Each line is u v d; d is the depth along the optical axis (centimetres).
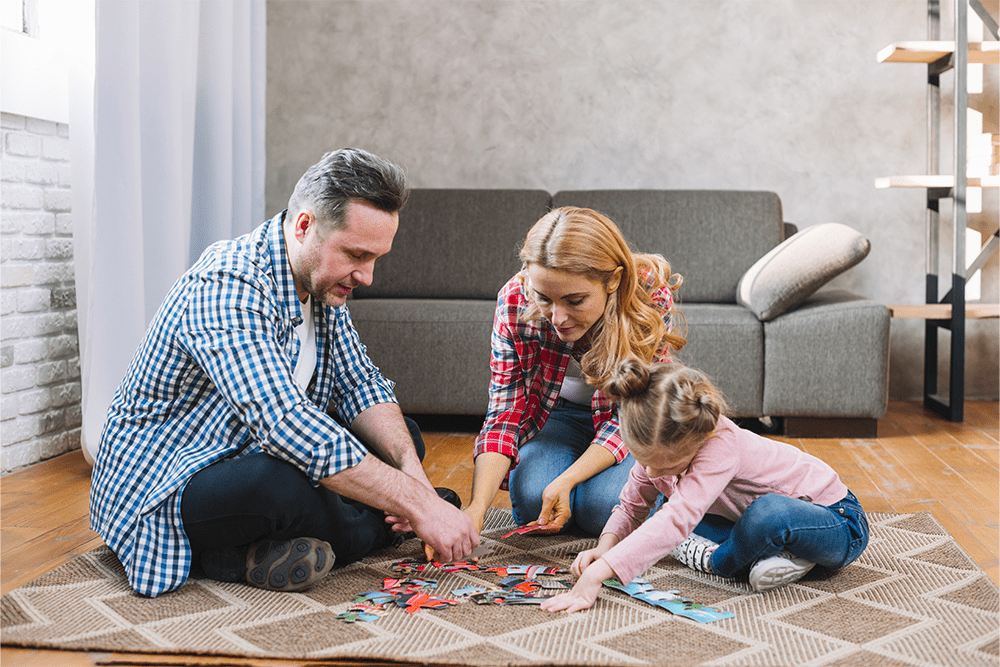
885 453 264
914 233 364
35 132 244
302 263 144
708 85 367
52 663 116
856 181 365
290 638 123
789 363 288
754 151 368
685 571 155
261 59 309
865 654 118
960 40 312
